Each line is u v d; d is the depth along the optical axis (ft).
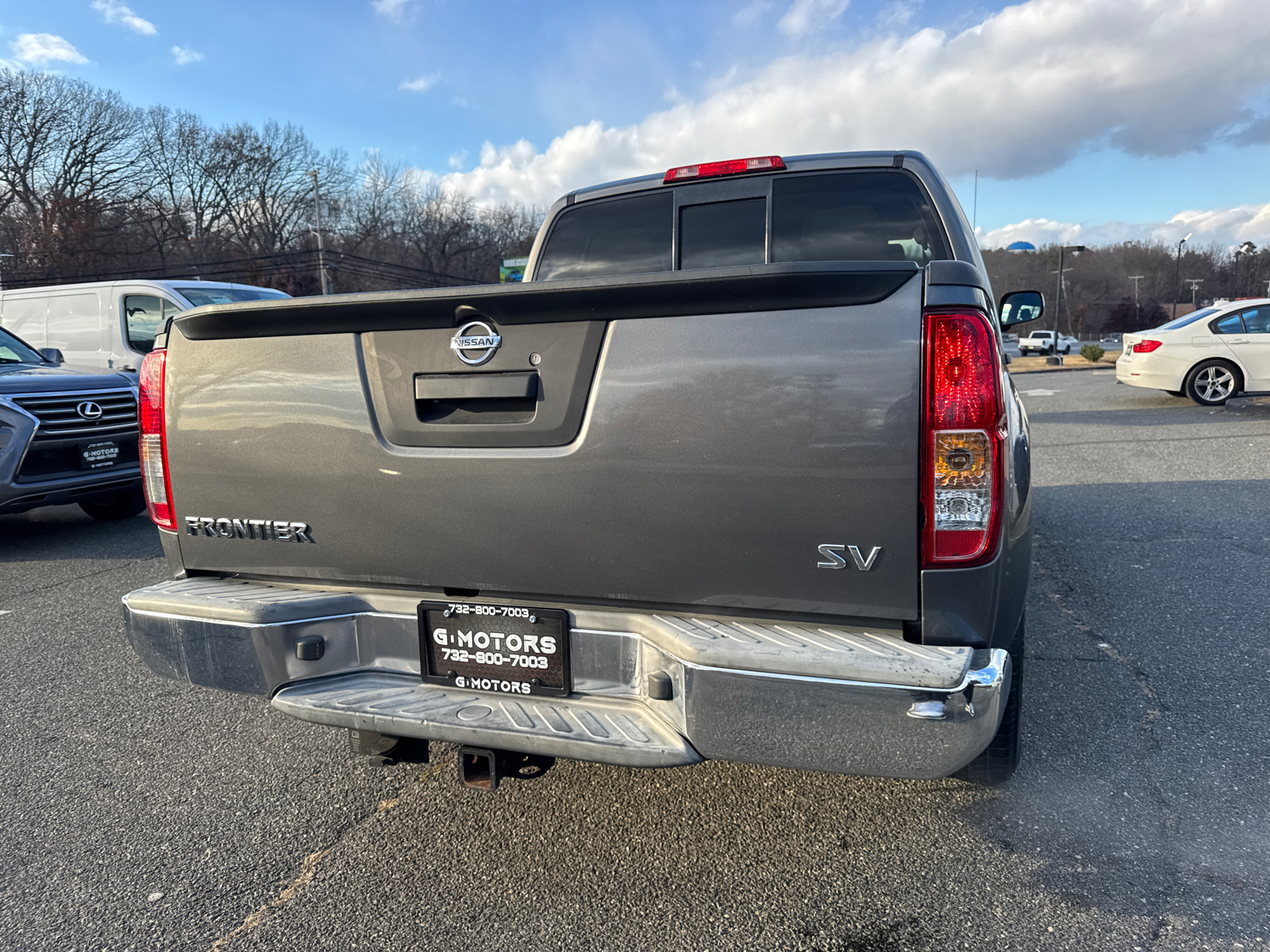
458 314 6.44
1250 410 39.06
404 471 6.77
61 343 32.55
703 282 5.73
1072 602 14.03
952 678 5.27
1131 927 6.38
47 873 7.50
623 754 5.98
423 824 8.16
